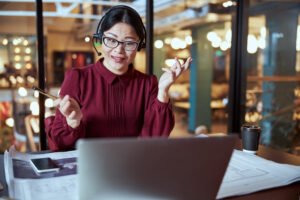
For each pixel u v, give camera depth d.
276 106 3.53
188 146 0.52
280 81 3.59
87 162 0.48
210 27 5.06
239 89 3.20
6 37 3.25
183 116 5.30
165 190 0.55
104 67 1.08
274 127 3.38
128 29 0.98
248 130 1.10
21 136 3.07
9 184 0.73
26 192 0.69
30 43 2.83
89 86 1.06
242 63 3.15
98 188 0.51
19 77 3.29
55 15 3.74
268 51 3.59
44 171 0.79
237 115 3.24
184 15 4.47
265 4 3.37
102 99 1.05
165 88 1.00
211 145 0.54
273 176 0.87
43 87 2.47
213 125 5.02
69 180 0.75
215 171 0.57
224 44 4.41
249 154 1.06
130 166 0.50
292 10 3.59
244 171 0.90
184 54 4.95
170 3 4.06
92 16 3.62
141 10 2.76
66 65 4.96
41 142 2.37
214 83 5.41
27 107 3.15
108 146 0.47
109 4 3.18
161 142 0.50
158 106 1.03
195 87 5.48
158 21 4.36
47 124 1.02
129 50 1.01
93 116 1.04
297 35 3.66
